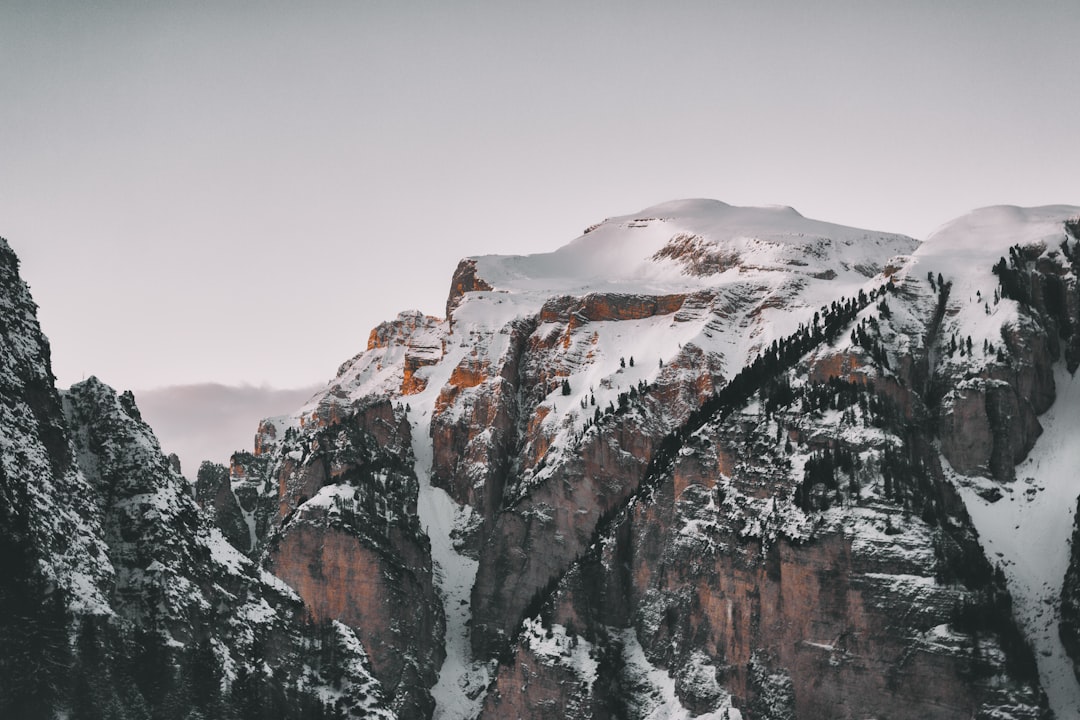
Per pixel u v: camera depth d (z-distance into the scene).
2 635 152.00
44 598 153.75
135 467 175.88
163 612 168.25
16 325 166.88
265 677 176.75
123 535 172.38
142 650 166.12
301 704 182.00
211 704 168.50
